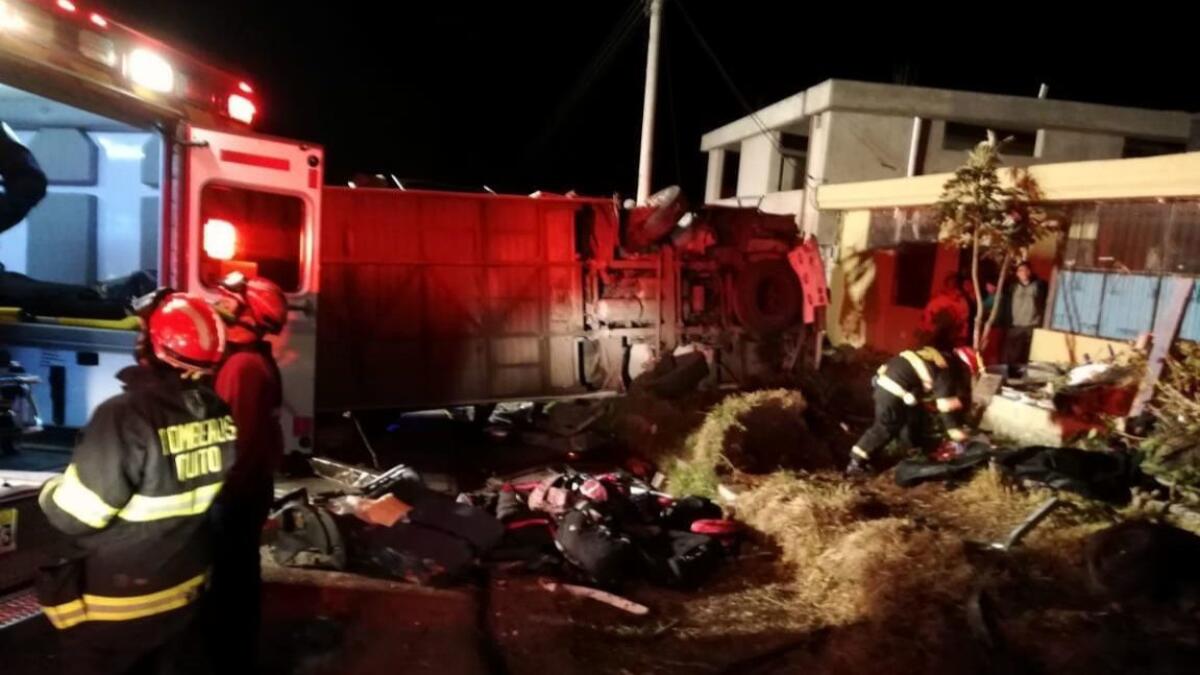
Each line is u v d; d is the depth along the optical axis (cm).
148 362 282
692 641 460
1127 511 609
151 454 260
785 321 1023
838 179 1808
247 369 373
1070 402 808
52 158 699
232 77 596
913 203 1349
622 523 571
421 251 869
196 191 548
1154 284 948
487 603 488
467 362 890
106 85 465
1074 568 524
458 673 406
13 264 714
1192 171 876
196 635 294
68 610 263
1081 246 1055
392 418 892
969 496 662
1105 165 977
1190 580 464
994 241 1059
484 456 820
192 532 276
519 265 909
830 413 977
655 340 966
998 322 1121
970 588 491
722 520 602
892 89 1783
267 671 396
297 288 616
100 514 255
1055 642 434
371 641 432
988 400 904
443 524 545
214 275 556
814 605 511
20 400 511
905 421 762
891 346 1411
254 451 371
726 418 786
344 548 511
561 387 934
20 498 399
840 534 573
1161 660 412
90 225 712
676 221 936
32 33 409
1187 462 630
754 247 1023
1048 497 639
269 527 552
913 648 438
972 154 1070
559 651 436
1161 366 773
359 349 845
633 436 825
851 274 1541
